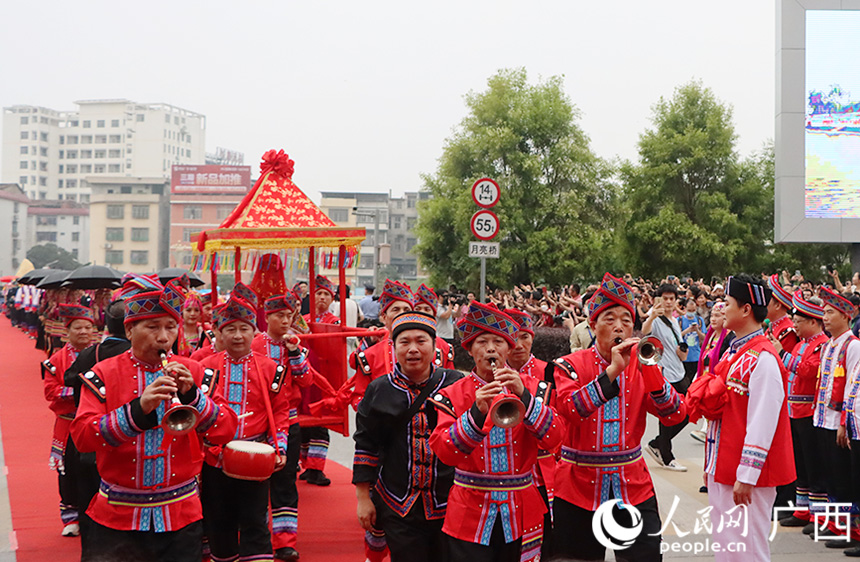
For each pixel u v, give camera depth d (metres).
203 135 151.12
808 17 21.81
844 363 6.36
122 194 91.62
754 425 4.56
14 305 34.19
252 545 5.20
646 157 31.44
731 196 30.53
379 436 4.46
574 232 29.05
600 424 4.42
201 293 10.59
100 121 135.38
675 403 4.49
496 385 3.75
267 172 8.35
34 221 103.38
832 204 21.83
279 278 8.48
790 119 21.86
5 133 133.12
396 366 4.48
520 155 29.30
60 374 6.42
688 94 31.41
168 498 4.16
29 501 7.75
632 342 4.21
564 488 4.50
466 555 3.93
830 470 6.50
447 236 30.48
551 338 13.73
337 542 6.45
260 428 5.51
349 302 13.81
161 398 3.90
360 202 79.88
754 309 4.77
